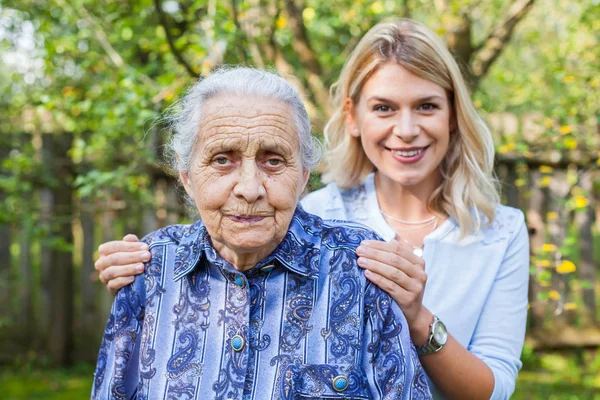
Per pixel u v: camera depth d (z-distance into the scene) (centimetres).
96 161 439
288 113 140
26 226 381
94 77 381
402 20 192
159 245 158
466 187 193
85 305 486
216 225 139
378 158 191
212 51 314
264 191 136
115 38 370
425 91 182
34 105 379
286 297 145
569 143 314
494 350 184
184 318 149
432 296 187
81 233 482
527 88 390
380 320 147
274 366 141
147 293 154
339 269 148
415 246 195
